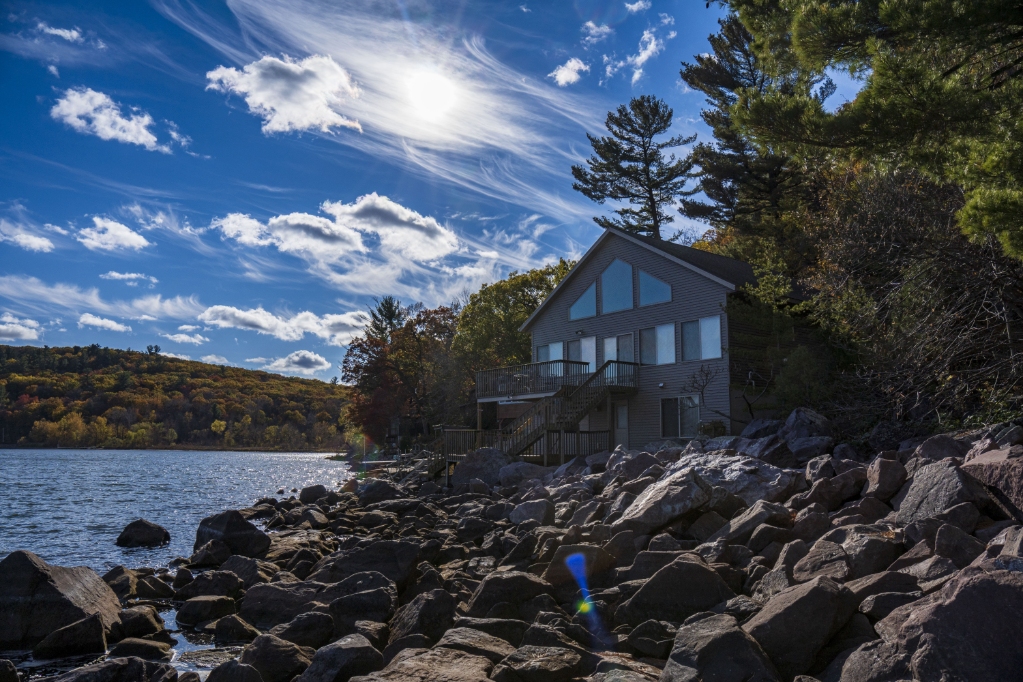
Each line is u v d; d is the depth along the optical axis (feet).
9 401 607.78
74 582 33.17
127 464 273.75
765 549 31.45
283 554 48.55
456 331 214.48
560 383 107.34
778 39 52.65
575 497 57.98
